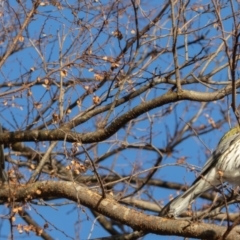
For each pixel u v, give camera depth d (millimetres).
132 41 12523
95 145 15117
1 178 12469
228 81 12328
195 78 12312
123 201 13508
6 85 13242
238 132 13844
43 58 12258
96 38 12109
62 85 12227
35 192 11289
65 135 11625
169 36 12953
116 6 12336
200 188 11953
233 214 13711
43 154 14422
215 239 10141
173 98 11758
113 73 12297
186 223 10328
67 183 11156
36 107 12320
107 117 12031
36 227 11805
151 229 10500
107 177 15375
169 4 12734
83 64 11883
